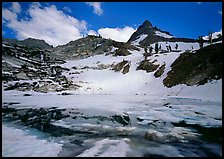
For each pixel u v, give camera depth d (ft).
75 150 32.83
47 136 41.37
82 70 234.38
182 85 144.87
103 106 85.10
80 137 40.93
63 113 69.15
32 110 75.46
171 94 141.08
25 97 127.75
